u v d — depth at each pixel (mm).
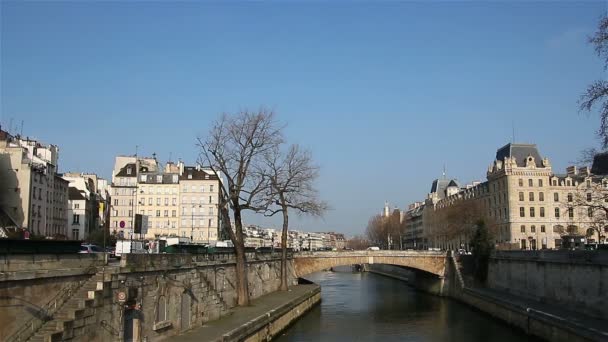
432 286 100688
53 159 118688
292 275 89250
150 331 32031
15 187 89250
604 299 48500
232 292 53938
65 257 24109
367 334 54375
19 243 21000
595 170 48750
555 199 137750
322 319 64625
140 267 30344
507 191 138625
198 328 39594
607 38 31250
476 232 89312
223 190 53812
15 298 20594
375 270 185625
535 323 51469
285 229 75812
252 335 41781
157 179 142250
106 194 159125
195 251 45781
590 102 31797
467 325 60625
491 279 82688
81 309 23797
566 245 109750
